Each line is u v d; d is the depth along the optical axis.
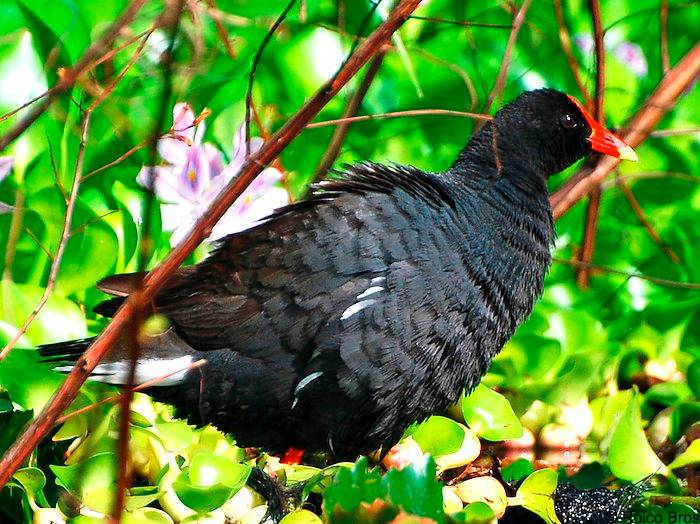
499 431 8.84
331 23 11.31
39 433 5.86
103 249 9.41
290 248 7.79
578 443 9.22
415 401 7.98
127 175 10.06
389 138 11.42
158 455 8.01
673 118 12.03
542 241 8.68
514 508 8.34
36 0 10.38
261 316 7.74
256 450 9.14
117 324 5.98
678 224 11.53
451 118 11.52
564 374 9.53
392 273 7.71
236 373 7.76
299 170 11.09
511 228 8.45
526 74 11.85
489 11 11.82
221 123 10.70
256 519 7.91
